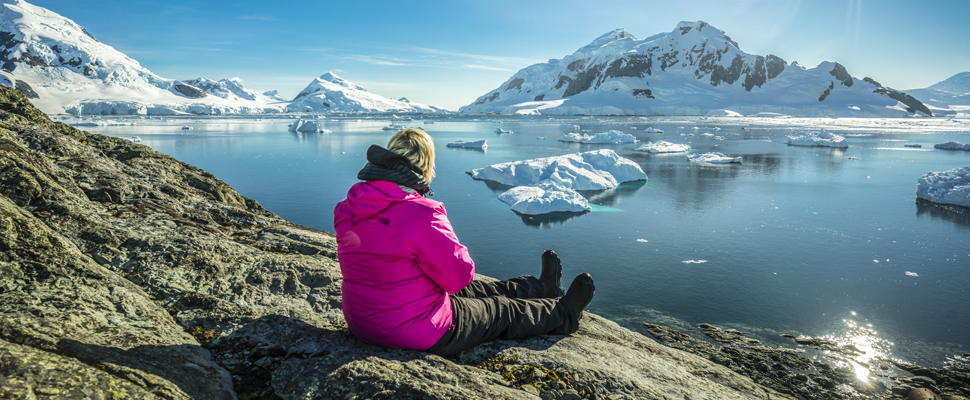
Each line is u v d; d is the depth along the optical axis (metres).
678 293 6.27
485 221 10.66
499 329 2.20
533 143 36.12
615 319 5.41
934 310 5.68
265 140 36.25
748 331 5.10
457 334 1.99
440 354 2.00
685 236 9.24
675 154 26.81
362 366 1.73
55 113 145.25
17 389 1.16
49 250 2.15
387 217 1.70
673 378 2.37
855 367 4.26
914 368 4.26
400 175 1.72
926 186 12.88
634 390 2.07
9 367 1.23
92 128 54.06
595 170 16.22
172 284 2.45
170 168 5.34
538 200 11.52
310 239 3.87
